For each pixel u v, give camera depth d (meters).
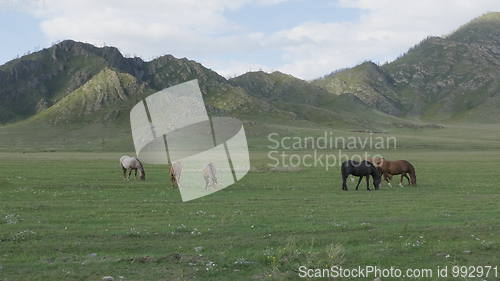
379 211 22.22
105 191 29.59
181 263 12.84
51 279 11.54
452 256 13.97
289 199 26.55
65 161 63.84
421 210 22.58
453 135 189.88
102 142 150.38
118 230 17.05
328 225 18.09
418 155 91.25
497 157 80.94
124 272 12.08
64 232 16.44
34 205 22.80
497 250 14.58
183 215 20.84
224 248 14.59
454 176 42.75
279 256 13.48
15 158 71.88
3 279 11.42
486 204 24.73
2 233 15.95
